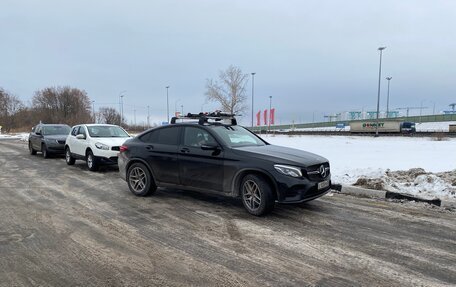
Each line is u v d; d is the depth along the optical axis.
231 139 6.89
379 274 3.94
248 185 6.25
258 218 6.03
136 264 4.18
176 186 7.25
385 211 6.48
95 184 9.30
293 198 5.88
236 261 4.27
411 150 19.88
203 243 4.86
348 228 5.52
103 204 7.03
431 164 13.04
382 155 16.62
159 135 7.66
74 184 9.30
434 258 4.38
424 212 6.41
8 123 76.94
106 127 13.27
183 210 6.55
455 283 3.74
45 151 16.14
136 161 7.82
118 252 4.53
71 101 81.44
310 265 4.17
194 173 6.90
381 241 4.96
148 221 5.86
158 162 7.40
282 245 4.80
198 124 7.12
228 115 7.83
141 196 7.71
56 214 6.28
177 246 4.75
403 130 55.84
